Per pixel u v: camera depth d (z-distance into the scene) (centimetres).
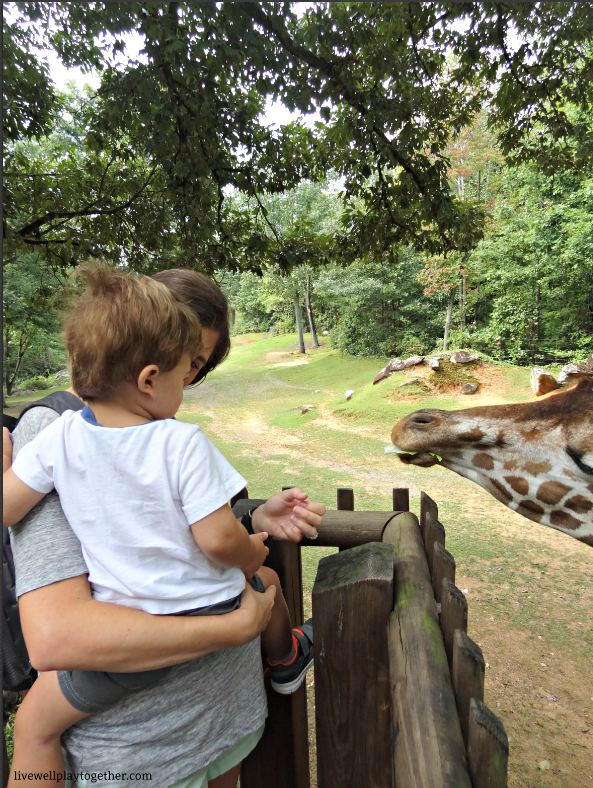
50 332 1995
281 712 143
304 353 3062
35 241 593
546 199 1714
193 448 88
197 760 94
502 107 518
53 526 84
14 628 94
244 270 679
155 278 116
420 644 105
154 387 89
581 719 336
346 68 429
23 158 582
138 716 89
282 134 546
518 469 210
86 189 620
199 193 495
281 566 150
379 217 605
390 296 2262
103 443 84
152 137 453
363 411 1425
